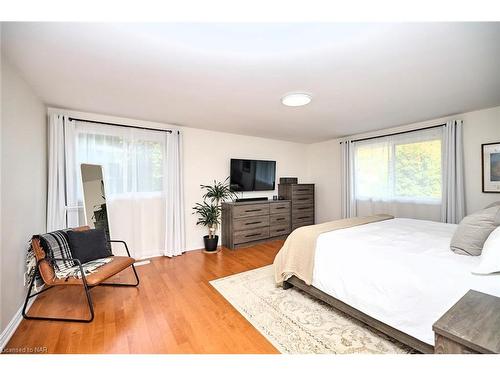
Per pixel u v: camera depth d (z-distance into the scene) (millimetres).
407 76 2029
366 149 4348
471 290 1134
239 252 3820
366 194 4352
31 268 1932
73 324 1828
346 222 2834
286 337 1673
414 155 3682
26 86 2094
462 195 3131
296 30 1370
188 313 2000
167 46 1537
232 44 1516
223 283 2607
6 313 1654
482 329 840
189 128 3945
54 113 2771
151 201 3588
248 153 4691
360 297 1681
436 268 1441
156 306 2117
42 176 2564
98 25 1311
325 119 3438
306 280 2111
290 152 5422
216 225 4055
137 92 2352
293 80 2084
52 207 2650
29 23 1285
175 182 3678
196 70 1883
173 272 2951
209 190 4137
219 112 3064
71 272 1982
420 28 1363
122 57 1678
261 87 2232
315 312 2004
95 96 2455
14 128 1820
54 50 1580
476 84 2217
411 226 2678
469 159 3135
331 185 5191
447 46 1561
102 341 1631
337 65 1816
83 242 2303
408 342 1443
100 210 2934
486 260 1284
